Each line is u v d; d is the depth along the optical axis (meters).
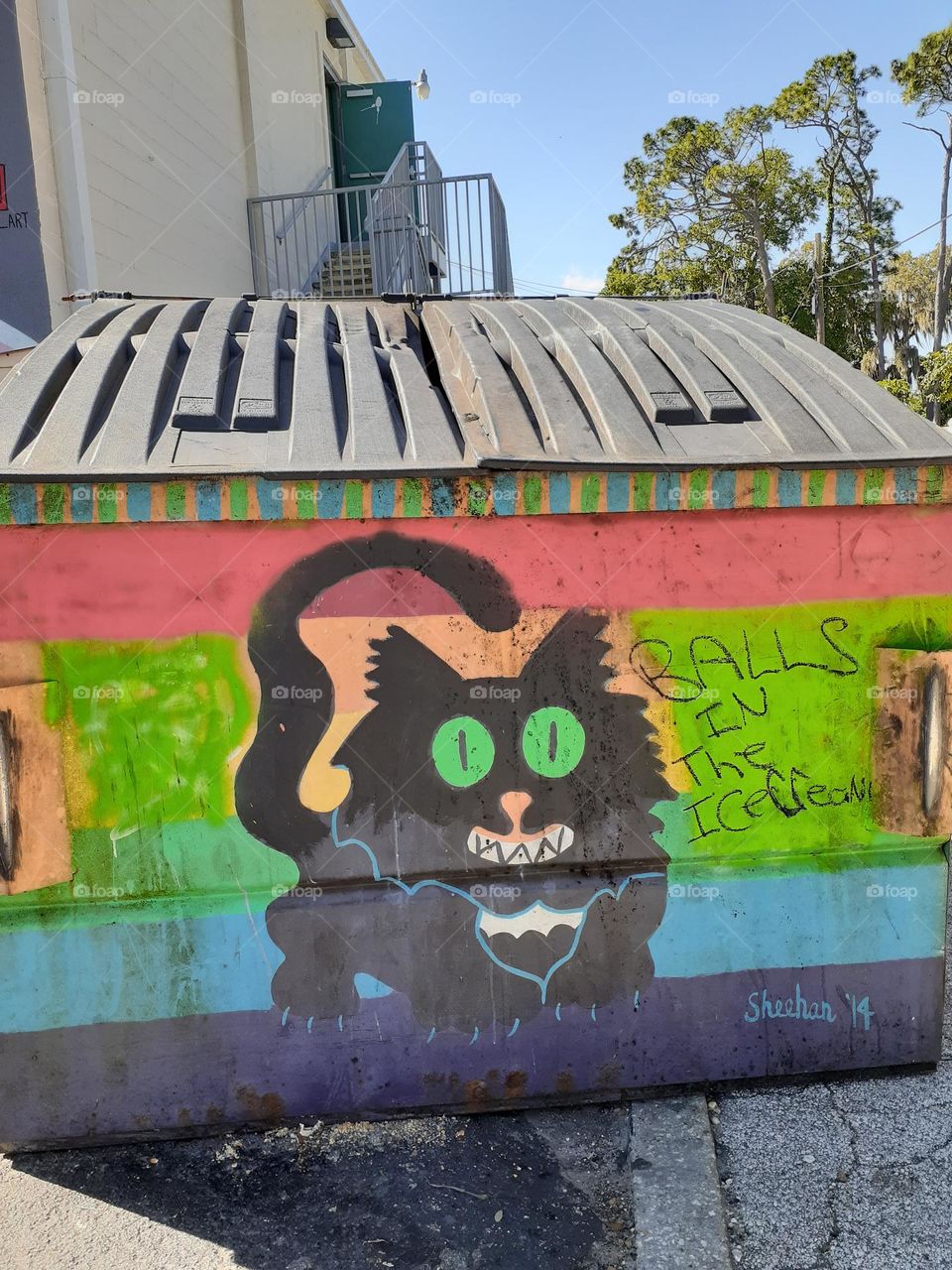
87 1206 2.48
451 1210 2.45
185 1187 2.55
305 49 11.49
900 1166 2.54
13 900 2.61
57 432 2.64
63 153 5.84
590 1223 2.39
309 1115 2.77
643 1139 2.68
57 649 2.56
